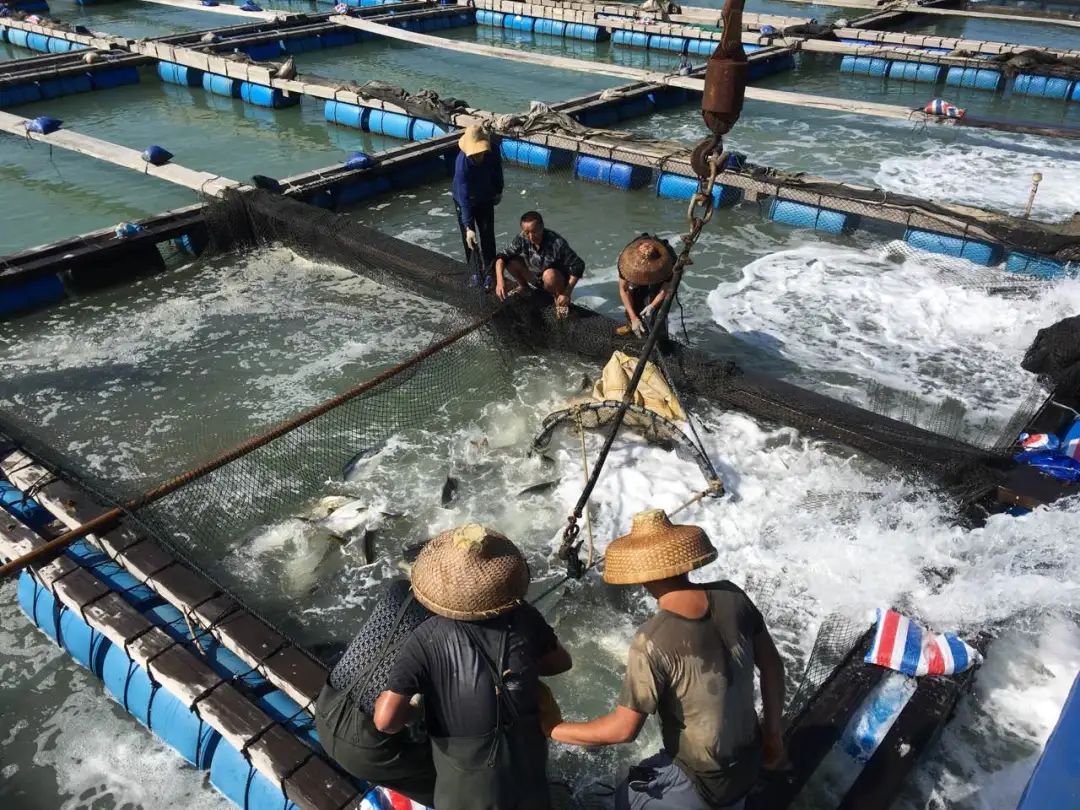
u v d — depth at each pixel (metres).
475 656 2.75
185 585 4.88
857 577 5.00
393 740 2.96
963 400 7.05
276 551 5.55
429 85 18.20
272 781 3.79
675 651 2.80
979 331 8.20
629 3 26.89
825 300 8.88
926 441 6.05
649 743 4.18
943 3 24.47
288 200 10.00
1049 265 8.96
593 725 2.96
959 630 4.53
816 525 5.50
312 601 5.18
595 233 10.63
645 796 3.13
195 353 8.00
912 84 18.17
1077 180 12.09
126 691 4.45
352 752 2.96
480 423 6.86
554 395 7.26
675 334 8.27
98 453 6.51
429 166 12.52
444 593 2.77
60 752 4.34
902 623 4.41
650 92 15.79
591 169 12.30
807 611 4.92
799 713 3.96
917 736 3.83
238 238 10.14
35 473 5.84
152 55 18.44
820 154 13.52
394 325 8.41
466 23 24.80
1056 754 3.05
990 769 4.01
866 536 5.29
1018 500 5.50
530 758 2.86
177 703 4.27
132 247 9.39
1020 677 4.44
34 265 8.76
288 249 9.98
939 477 5.76
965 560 5.01
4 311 8.65
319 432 6.70
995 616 4.60
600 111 14.95
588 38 22.75
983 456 5.82
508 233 10.66
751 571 5.23
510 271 7.83
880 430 6.21
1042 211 10.98
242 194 10.07
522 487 6.10
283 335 8.30
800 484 5.98
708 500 5.84
